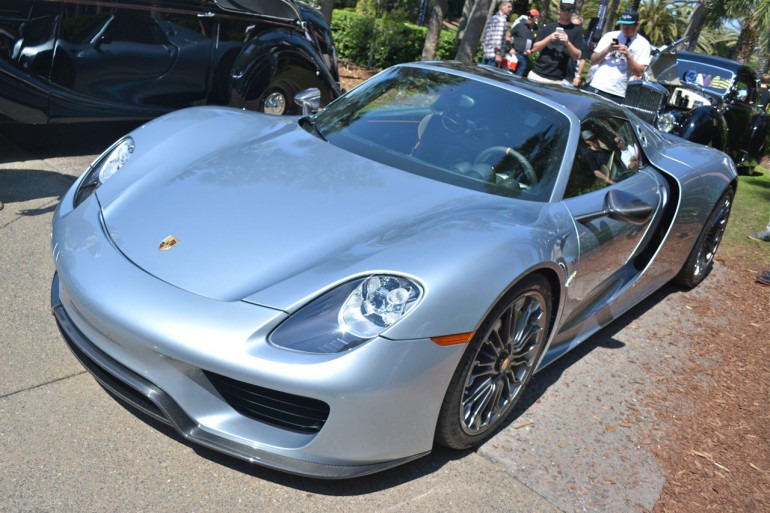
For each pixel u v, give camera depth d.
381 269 2.29
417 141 3.23
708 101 8.52
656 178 3.89
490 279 2.38
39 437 2.39
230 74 5.83
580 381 3.41
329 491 2.37
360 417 2.20
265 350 2.14
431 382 2.29
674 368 3.74
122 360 2.31
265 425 2.30
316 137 3.34
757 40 22.58
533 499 2.52
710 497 2.73
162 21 5.31
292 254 2.39
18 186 4.57
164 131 3.31
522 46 8.97
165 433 2.51
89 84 5.07
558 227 2.87
